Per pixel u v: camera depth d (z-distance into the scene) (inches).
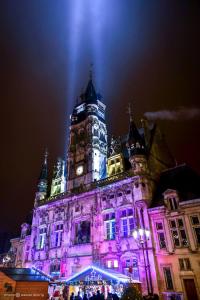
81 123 2028.8
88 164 1749.5
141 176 1373.0
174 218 1187.9
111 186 1481.3
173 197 1233.4
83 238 1476.4
